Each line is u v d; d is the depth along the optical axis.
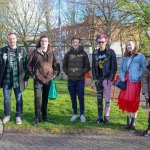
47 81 3.45
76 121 3.63
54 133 3.29
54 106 4.21
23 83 3.49
